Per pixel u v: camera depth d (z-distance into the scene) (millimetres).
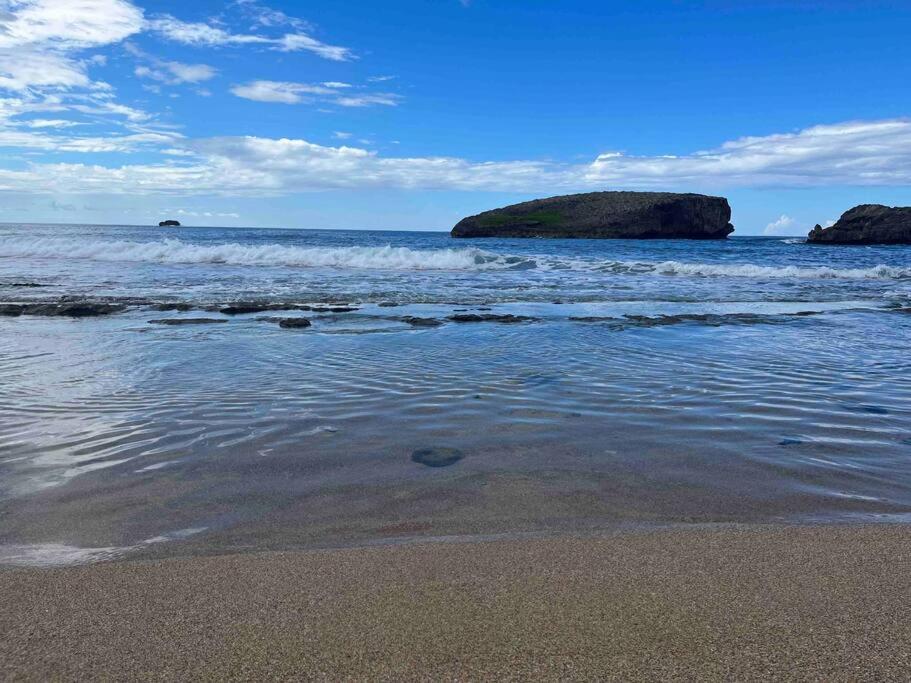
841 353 7816
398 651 1959
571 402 5410
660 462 3992
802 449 4258
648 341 8492
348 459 3998
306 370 6527
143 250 22562
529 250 36875
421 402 5359
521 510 3258
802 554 2686
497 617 2160
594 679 1809
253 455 4047
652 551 2732
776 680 1798
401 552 2732
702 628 2078
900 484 3656
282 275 17516
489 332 9062
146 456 4008
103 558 2703
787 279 19484
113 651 1975
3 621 2164
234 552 2764
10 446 4164
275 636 2053
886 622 2104
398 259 21562
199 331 8836
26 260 21484
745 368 6871
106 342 7926
